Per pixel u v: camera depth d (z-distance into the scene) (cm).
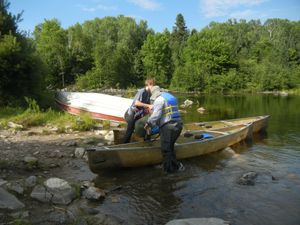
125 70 6019
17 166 766
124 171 802
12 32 1756
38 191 614
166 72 6412
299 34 7950
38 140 1034
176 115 796
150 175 782
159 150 837
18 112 1454
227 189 705
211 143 952
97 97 1600
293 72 6253
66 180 717
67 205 598
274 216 586
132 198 653
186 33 9006
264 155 984
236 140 1083
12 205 563
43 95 1866
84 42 6319
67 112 1642
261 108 2530
